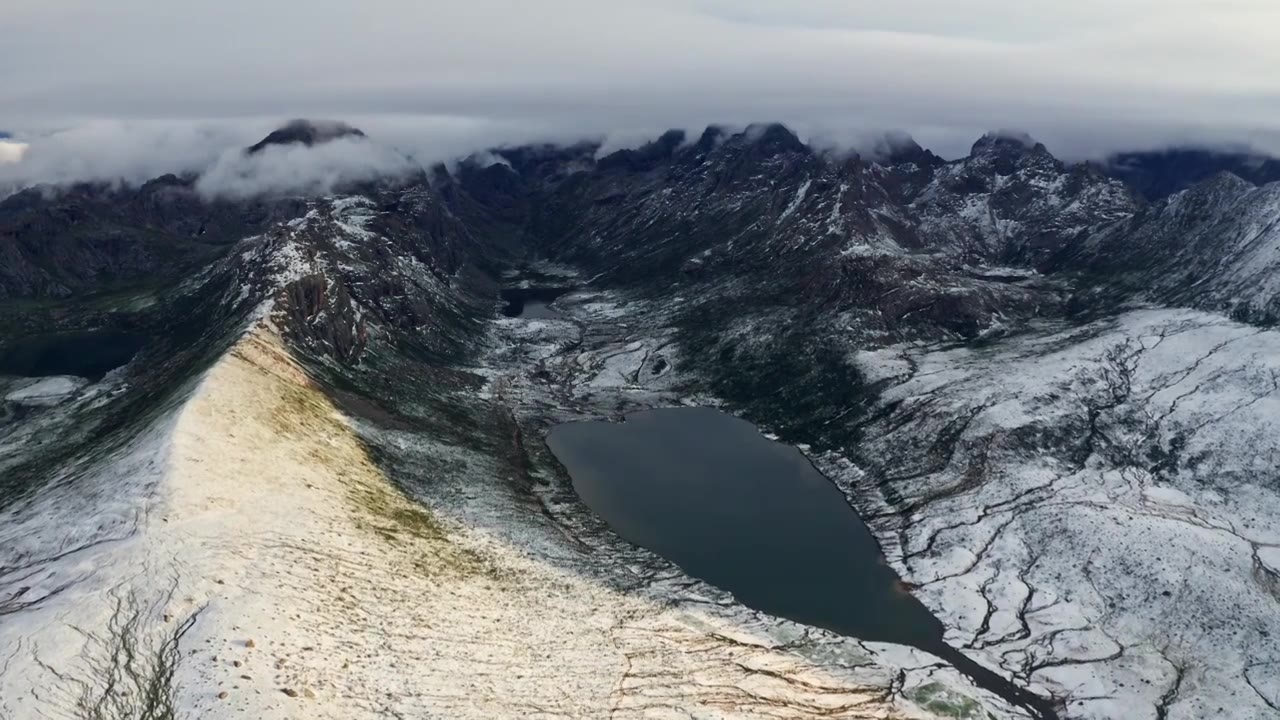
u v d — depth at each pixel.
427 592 97.44
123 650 70.88
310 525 101.38
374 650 81.12
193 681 67.81
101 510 93.25
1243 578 110.88
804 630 107.44
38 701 63.75
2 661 67.31
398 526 114.25
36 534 93.81
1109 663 101.50
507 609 99.31
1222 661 98.62
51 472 126.12
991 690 97.88
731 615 110.00
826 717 87.12
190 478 98.88
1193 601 108.31
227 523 94.19
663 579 119.44
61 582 80.69
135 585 79.31
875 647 104.56
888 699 92.56
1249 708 91.06
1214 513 130.75
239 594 81.00
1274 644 99.12
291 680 71.06
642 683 87.81
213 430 113.44
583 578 115.06
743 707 85.88
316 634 79.69
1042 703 96.50
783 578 122.94
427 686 77.88
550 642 93.44
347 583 91.81
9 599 80.06
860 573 125.62
